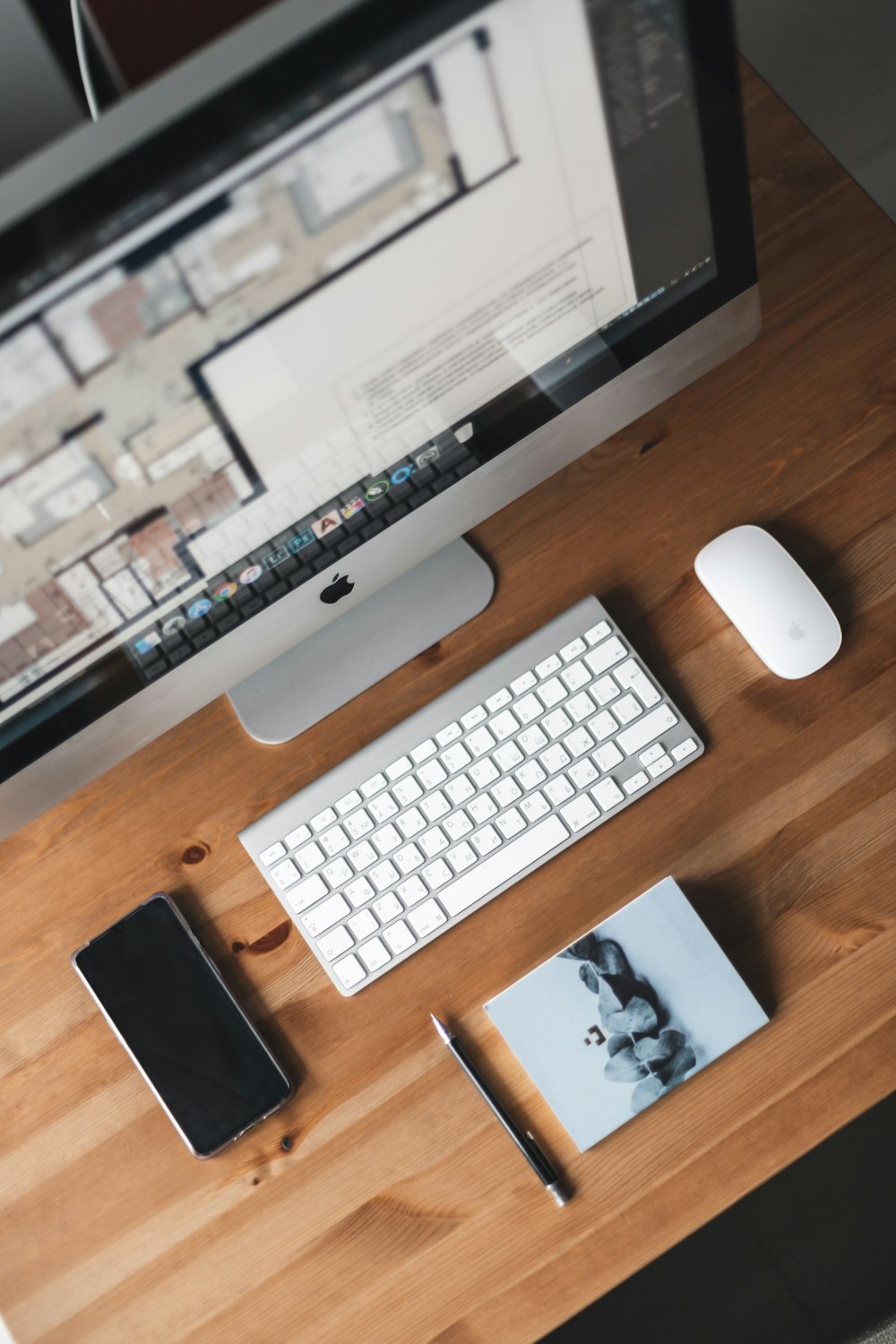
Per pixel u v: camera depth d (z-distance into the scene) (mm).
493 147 514
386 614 832
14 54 725
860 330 859
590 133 537
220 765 823
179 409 536
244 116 447
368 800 771
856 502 830
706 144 579
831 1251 1327
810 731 787
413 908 762
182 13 648
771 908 762
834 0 1563
